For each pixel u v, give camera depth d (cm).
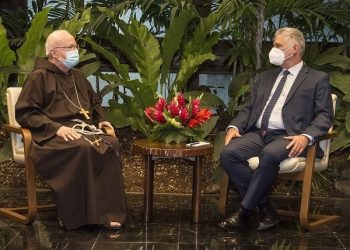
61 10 520
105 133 378
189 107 381
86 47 539
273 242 340
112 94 532
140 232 355
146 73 474
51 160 349
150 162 372
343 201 439
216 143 445
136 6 491
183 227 367
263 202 366
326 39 509
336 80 440
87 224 355
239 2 448
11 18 529
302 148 346
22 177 471
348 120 418
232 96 482
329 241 343
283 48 366
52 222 373
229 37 512
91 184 348
